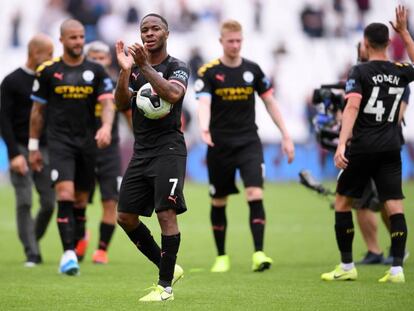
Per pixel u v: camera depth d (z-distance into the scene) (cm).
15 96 3469
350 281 2808
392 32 8219
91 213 5891
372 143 2698
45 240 4509
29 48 3466
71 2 8506
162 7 8569
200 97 3341
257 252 3188
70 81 3136
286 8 8794
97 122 3569
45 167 3509
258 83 3384
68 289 2658
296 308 2242
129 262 3597
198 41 8550
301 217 5434
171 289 2378
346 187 2777
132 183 2395
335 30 8794
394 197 2736
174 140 2369
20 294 2536
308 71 8581
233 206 6334
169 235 2347
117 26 8444
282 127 3372
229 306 2273
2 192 7212
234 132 3344
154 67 2394
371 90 2698
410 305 2278
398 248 2733
